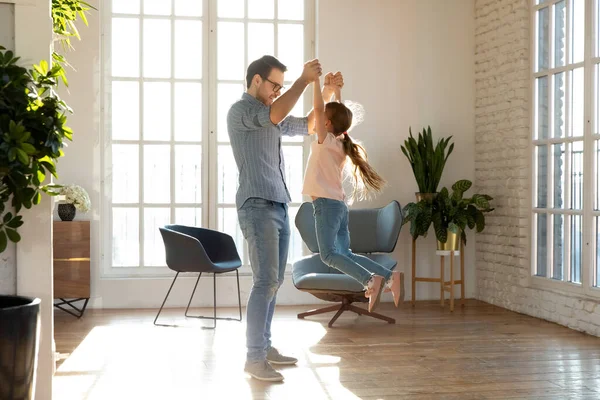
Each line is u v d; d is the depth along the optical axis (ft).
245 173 12.50
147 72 22.54
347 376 13.34
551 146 19.97
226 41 22.94
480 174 23.49
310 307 22.15
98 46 21.59
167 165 22.65
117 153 22.36
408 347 16.03
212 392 12.22
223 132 22.91
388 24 23.39
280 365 14.23
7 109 9.42
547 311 19.61
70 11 14.02
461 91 23.79
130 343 16.57
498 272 22.38
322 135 13.14
